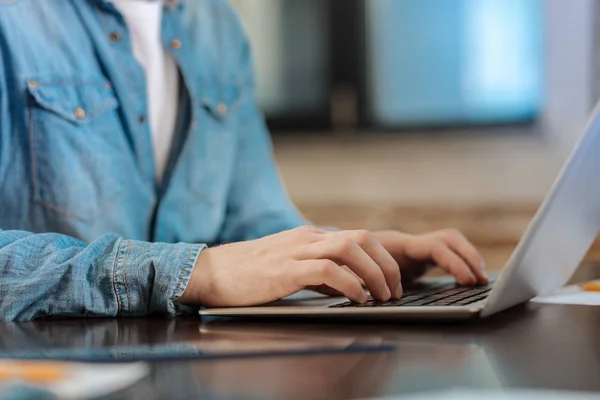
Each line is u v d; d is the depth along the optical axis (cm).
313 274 72
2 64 110
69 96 114
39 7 116
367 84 286
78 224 112
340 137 286
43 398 36
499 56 271
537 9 264
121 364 47
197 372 45
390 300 75
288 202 140
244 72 143
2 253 78
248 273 75
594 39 255
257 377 44
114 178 117
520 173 269
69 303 77
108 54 120
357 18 284
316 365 47
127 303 78
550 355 51
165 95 131
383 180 281
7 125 110
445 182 276
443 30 277
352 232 78
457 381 43
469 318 64
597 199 75
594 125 62
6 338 62
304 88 290
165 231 123
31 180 110
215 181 131
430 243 100
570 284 102
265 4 289
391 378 43
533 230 61
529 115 268
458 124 276
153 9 130
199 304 79
